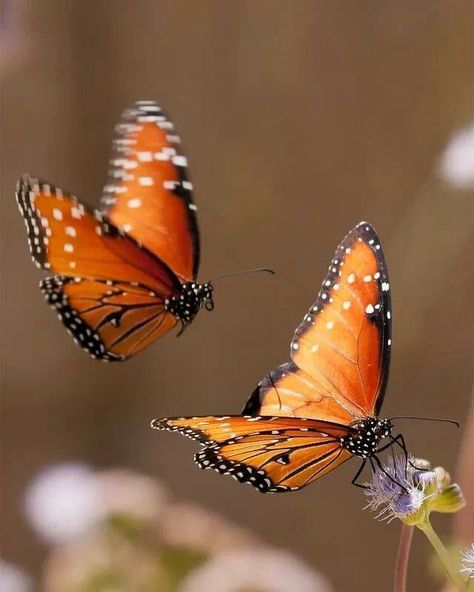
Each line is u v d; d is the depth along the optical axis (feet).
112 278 4.82
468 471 4.94
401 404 8.21
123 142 4.84
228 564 5.38
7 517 8.04
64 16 8.24
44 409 9.04
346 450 4.71
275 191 8.22
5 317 8.80
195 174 8.30
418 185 7.68
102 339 4.83
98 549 5.32
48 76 8.37
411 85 7.58
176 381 9.00
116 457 8.73
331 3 7.72
